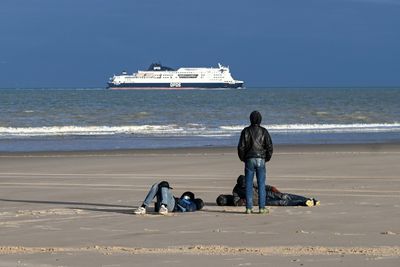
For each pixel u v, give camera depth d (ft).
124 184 110.11
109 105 523.29
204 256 52.60
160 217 74.28
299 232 63.72
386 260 50.21
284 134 251.39
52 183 112.16
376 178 114.01
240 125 301.02
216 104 556.10
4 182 113.91
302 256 52.13
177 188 103.50
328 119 351.05
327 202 85.05
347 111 430.20
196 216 74.84
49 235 63.72
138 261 51.06
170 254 53.72
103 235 63.52
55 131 261.24
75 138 231.50
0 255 54.29
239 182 83.76
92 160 153.28
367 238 60.29
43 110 427.74
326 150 177.78
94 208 82.99
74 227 68.13
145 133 253.44
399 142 209.56
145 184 109.81
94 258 52.49
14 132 256.93
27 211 80.02
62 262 51.16
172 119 345.31
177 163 144.97
